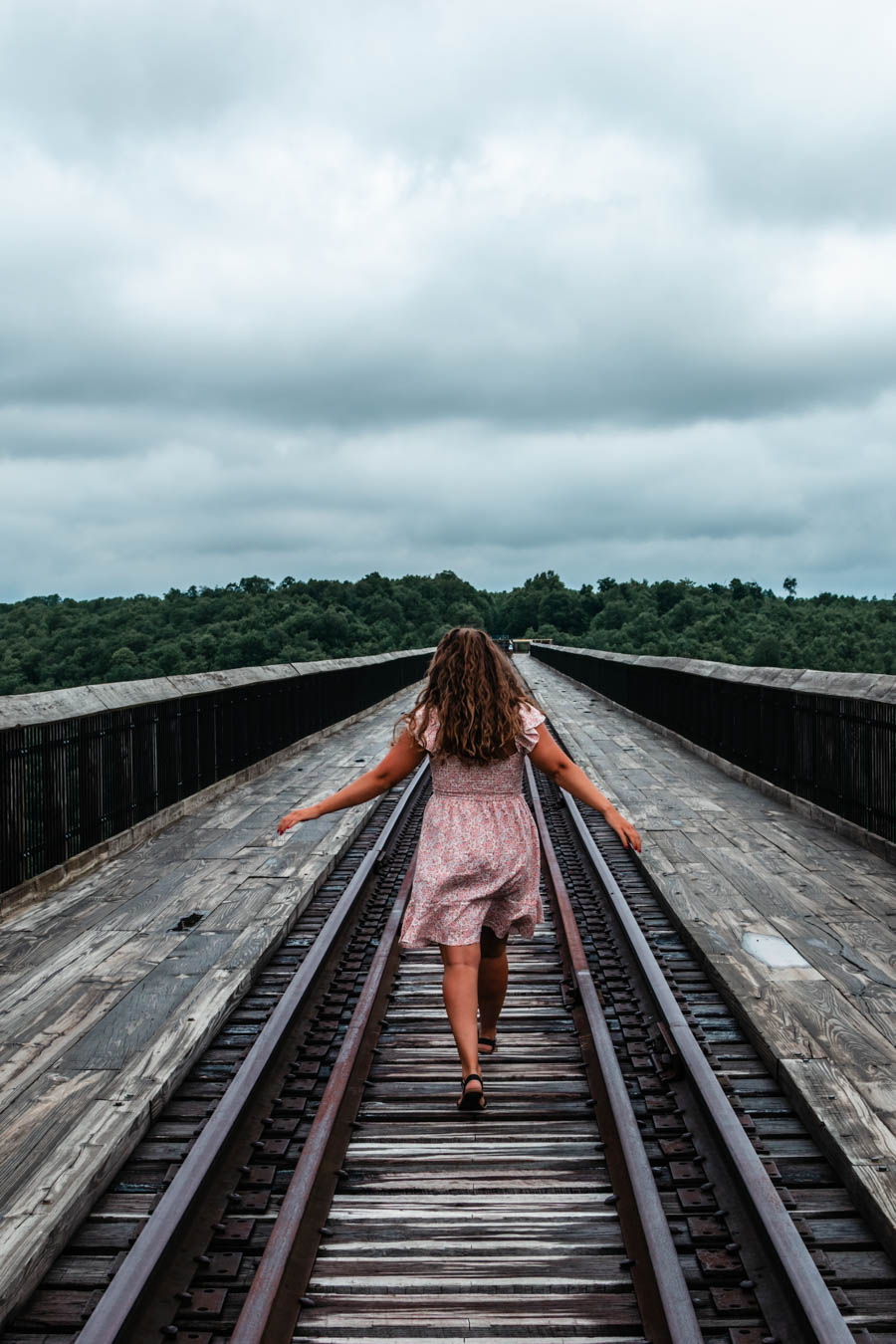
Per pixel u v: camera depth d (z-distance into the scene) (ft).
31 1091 12.16
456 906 11.07
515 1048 14.20
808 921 19.15
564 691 92.63
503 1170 10.87
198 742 32.19
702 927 18.74
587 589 581.53
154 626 387.14
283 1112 11.98
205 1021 14.39
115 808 25.54
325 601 417.69
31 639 367.66
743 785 36.14
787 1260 8.29
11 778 20.18
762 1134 11.53
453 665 10.98
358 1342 8.17
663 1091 12.46
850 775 26.71
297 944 19.06
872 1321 8.35
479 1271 9.07
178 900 21.03
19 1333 8.44
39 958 17.30
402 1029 14.97
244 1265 9.15
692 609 481.46
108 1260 9.41
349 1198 10.32
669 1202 10.14
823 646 393.70
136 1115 11.53
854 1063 12.73
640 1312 8.38
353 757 44.65
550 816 31.65
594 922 19.93
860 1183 9.92
